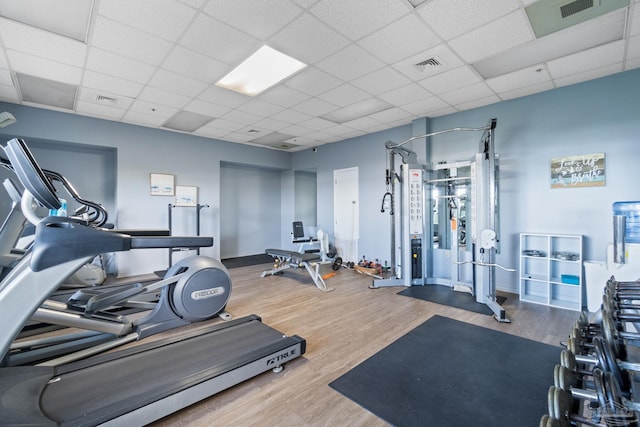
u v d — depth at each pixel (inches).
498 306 126.4
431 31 99.9
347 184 253.3
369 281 192.1
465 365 87.9
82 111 179.0
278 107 173.2
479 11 90.0
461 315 129.4
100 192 212.4
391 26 97.1
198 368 72.3
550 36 103.3
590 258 138.8
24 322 48.8
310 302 147.2
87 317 93.9
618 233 86.8
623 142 131.1
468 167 183.5
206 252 243.9
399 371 84.7
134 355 78.8
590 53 115.0
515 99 160.1
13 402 54.4
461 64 122.6
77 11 89.8
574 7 88.2
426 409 68.7
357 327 116.2
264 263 255.8
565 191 145.7
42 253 50.4
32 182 51.2
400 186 185.5
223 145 257.0
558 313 131.4
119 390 62.6
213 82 139.3
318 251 281.6
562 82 140.7
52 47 109.3
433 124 195.6
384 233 226.5
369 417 66.4
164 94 153.6
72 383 65.0
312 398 72.6
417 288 174.6
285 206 329.4
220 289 122.9
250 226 308.5
